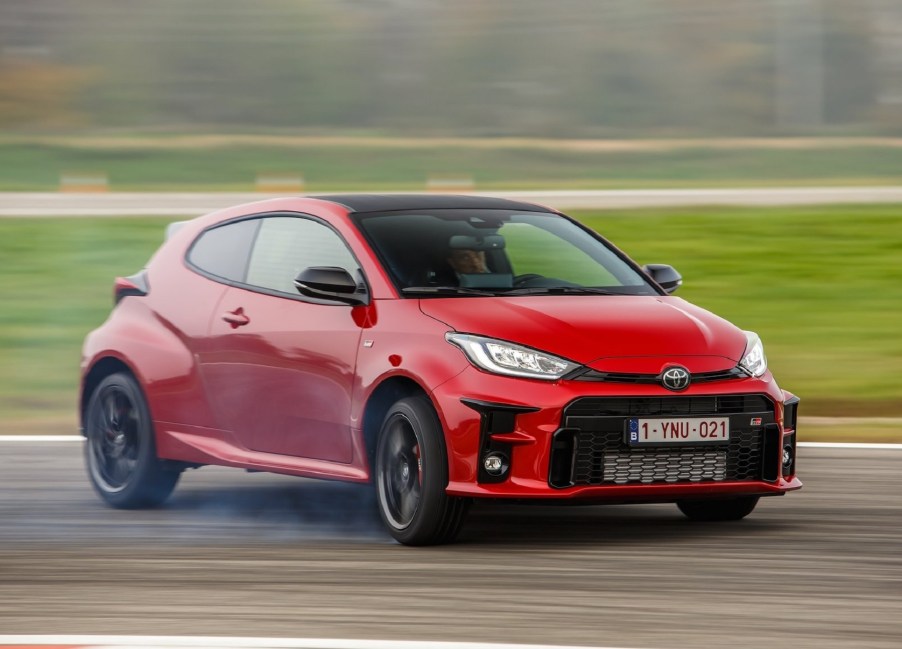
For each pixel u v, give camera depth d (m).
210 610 11.52
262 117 191.38
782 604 11.70
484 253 16.11
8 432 24.11
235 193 77.81
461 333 14.36
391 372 14.57
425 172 106.44
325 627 10.88
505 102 192.00
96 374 18.28
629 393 14.05
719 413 14.44
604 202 64.12
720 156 121.25
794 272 44.69
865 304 39.62
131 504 17.36
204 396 16.73
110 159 116.88
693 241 50.53
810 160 116.56
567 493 13.93
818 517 16.11
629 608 11.55
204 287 17.23
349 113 194.38
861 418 25.22
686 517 16.34
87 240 51.47
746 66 194.88
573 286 15.95
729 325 15.49
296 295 16.11
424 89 198.50
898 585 12.47
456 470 14.02
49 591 12.34
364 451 14.96
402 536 14.51
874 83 198.62
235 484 19.34
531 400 13.93
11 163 112.12
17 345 34.62
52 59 193.00
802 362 31.61
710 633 10.66
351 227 16.05
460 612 11.41
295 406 15.71
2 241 51.16
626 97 191.50
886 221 54.75
